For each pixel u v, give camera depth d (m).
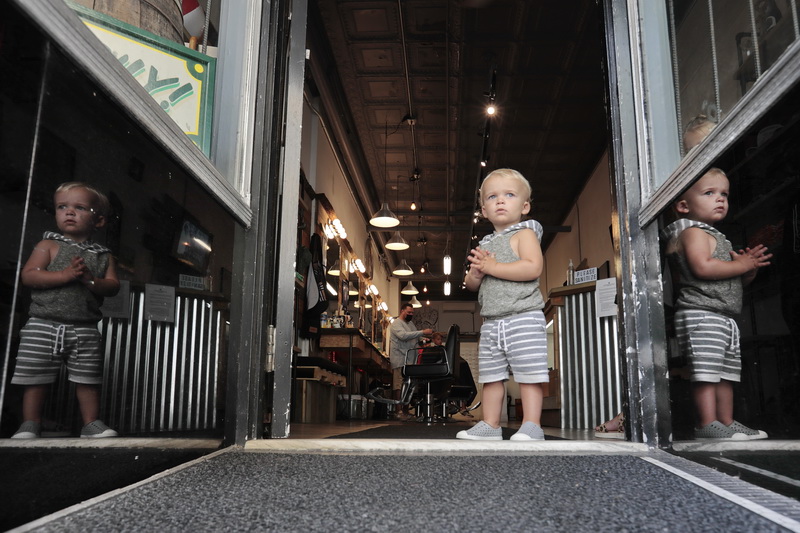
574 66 7.29
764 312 0.87
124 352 0.89
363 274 11.02
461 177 10.82
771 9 1.36
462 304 19.62
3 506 0.62
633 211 1.59
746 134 0.92
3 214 0.61
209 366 1.30
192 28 1.89
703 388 1.14
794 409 0.78
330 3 6.37
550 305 4.68
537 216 12.34
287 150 1.90
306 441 1.50
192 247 1.19
